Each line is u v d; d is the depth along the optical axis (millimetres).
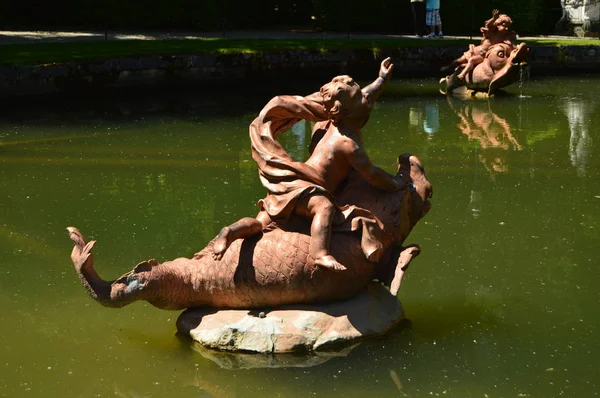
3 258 6176
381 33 24234
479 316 5172
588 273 5965
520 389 4270
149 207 7488
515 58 15109
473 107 13859
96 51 15570
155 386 4242
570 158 9703
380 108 13656
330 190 4734
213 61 16250
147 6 23109
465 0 24391
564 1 25359
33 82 13883
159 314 5180
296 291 4512
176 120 12008
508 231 6891
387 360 4477
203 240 6531
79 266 4500
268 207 4617
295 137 10773
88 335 4883
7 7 22297
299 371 4336
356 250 4594
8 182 8367
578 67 19844
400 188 4848
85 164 9164
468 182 8508
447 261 6188
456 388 4250
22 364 4527
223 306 4664
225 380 4270
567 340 4871
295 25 26578
